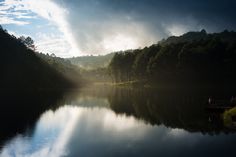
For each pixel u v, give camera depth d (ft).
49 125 197.16
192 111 262.88
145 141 152.97
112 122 212.02
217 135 164.55
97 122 212.02
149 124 203.21
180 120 217.56
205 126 191.83
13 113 246.88
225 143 146.51
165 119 223.30
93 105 325.21
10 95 428.97
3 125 194.39
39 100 367.66
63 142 150.82
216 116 232.53
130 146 143.74
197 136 163.12
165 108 288.71
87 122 211.61
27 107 290.35
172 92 502.38
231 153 129.29
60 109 285.43
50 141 152.76
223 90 503.20
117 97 429.79
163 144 146.41
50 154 130.72
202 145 143.43
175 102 336.08
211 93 439.63
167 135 166.81
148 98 400.47
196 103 319.88
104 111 274.16
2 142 150.51
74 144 147.23
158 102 343.46
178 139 156.76
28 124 199.21
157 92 516.73
